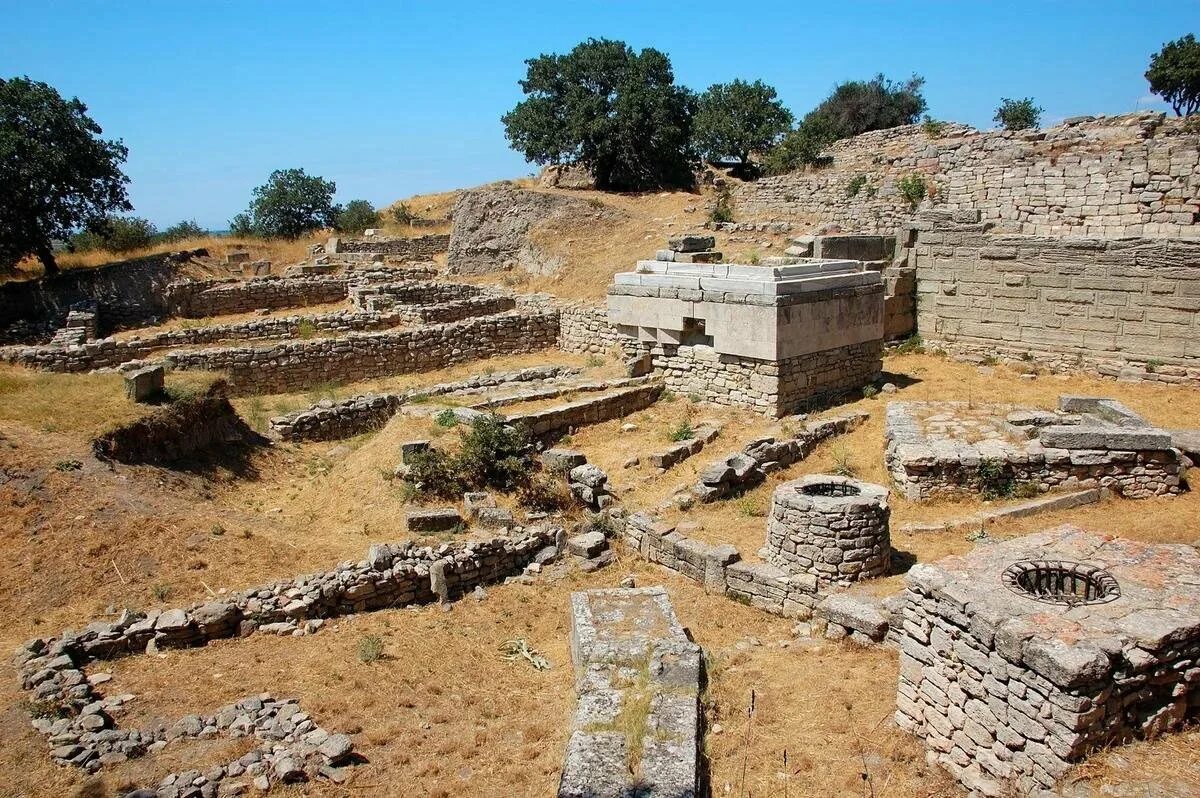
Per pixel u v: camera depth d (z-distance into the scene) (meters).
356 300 28.81
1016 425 13.87
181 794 6.51
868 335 18.19
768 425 15.88
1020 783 6.05
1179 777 5.68
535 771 7.02
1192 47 34.19
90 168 29.75
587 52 40.91
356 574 10.49
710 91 45.69
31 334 26.20
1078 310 19.22
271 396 21.44
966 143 27.14
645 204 36.62
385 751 7.39
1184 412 15.97
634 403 17.55
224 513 12.55
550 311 26.78
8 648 9.04
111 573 10.43
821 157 35.44
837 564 9.95
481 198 35.53
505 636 9.95
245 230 44.62
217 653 9.23
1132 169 21.38
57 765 6.91
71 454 12.64
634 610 9.19
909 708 7.09
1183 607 6.36
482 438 13.41
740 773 6.68
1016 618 6.21
